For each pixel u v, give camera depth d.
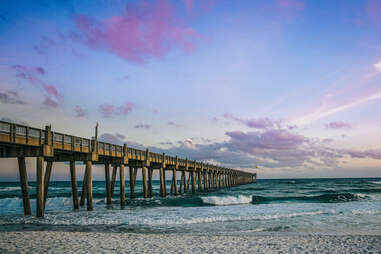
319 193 46.22
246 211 21.11
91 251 9.37
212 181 53.62
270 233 13.67
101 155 20.89
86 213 19.28
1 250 9.21
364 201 30.94
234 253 9.37
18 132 13.98
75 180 20.70
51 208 23.66
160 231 14.14
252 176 115.38
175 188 35.72
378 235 12.45
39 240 10.80
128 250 9.61
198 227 15.26
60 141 16.64
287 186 75.25
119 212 20.03
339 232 14.05
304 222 16.92
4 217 16.94
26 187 17.25
